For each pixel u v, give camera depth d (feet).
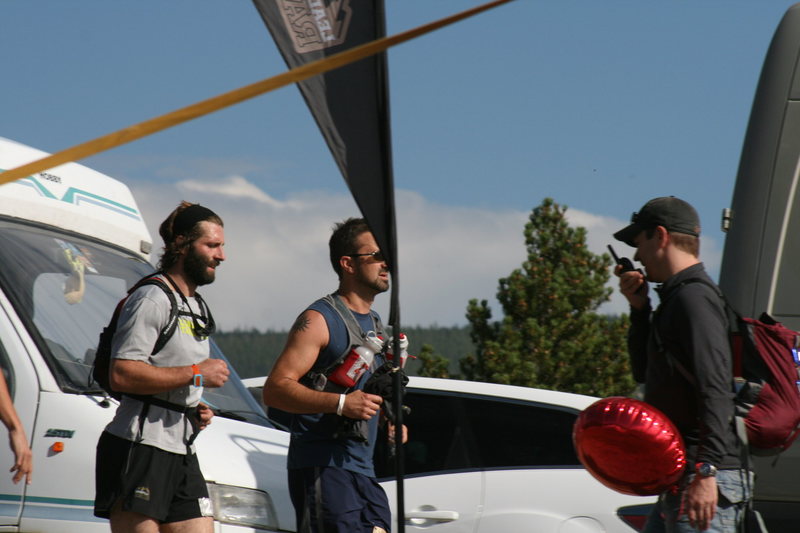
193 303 44.45
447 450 63.26
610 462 38.04
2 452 47.93
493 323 216.95
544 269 214.28
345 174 41.39
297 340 47.70
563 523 58.80
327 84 40.78
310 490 47.60
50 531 46.91
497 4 14.28
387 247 42.80
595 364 207.31
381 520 48.91
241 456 53.83
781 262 59.00
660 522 41.86
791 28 62.34
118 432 42.19
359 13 40.01
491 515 59.98
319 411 46.60
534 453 61.87
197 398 43.96
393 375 45.44
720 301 39.45
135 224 64.75
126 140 13.14
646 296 43.83
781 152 60.18
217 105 13.26
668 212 40.91
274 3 39.24
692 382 38.81
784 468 56.08
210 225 44.01
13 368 48.73
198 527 43.86
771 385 39.04
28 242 53.72
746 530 39.04
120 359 41.32
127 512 42.19
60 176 58.95
